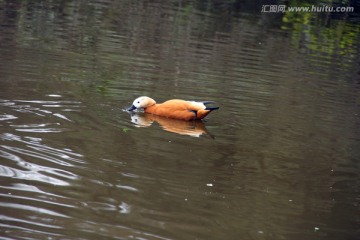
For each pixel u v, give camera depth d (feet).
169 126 59.41
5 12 109.50
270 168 50.49
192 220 39.01
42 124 53.52
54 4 125.08
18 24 100.63
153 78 77.92
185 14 135.13
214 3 155.12
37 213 37.09
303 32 132.36
